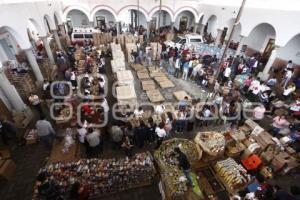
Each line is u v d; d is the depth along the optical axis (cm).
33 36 1808
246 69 1359
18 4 977
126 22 2717
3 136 753
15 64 1205
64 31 1967
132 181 617
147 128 759
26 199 601
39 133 701
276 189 556
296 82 1284
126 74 1152
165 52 1683
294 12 1054
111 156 753
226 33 2069
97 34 1948
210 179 654
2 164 662
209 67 1342
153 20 2534
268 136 756
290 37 1102
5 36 1220
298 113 909
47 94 998
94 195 597
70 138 736
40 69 1279
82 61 1380
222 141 706
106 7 1998
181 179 547
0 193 615
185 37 1894
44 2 1381
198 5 2184
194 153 668
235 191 607
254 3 1362
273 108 1034
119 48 1628
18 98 896
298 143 834
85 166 582
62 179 548
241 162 723
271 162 704
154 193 628
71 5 1920
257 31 1678
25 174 674
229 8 1645
